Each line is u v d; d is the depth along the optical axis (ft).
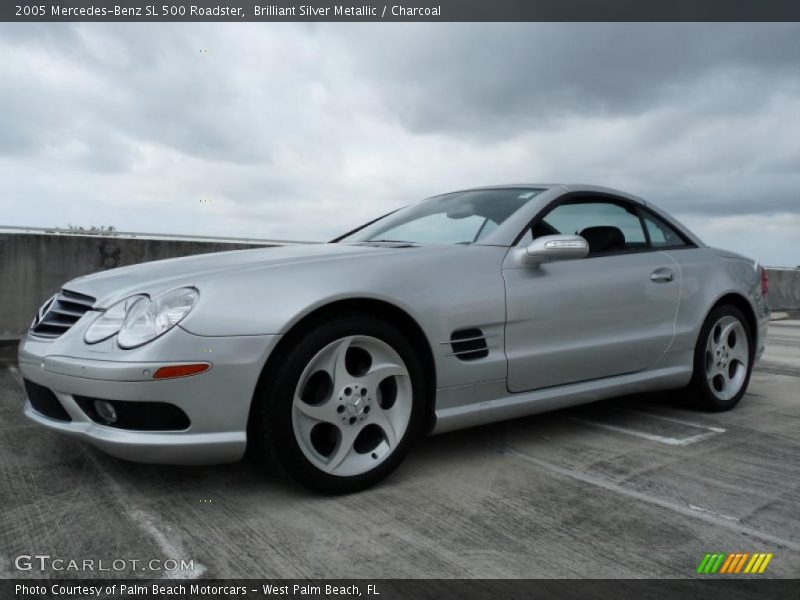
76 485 8.41
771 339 28.32
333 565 6.43
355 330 8.15
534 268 10.17
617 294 11.10
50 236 19.51
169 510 7.67
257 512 7.66
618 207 12.27
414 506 7.93
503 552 6.75
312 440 8.36
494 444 10.58
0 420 11.50
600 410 13.12
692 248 13.21
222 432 7.53
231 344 7.44
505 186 12.14
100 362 7.35
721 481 8.98
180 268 8.61
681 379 12.38
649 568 6.47
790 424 12.19
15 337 18.95
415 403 8.75
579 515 7.73
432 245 9.94
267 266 8.18
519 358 9.74
